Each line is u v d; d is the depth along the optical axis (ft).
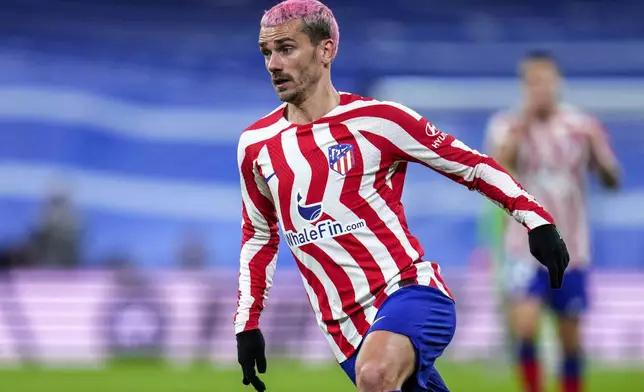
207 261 246.27
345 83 278.46
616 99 273.75
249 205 62.03
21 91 276.62
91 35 289.53
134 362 178.09
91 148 270.87
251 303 62.85
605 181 109.60
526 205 56.95
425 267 58.70
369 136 57.52
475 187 58.49
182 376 149.18
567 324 107.24
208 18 294.87
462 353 177.27
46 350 179.32
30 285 181.37
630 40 283.18
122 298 179.93
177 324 178.81
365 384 54.34
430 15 291.17
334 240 57.67
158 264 255.09
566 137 107.04
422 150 57.72
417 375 56.80
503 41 284.82
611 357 179.52
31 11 289.53
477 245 246.27
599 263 247.91
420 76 278.87
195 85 282.15
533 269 104.63
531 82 107.45
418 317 56.29
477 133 270.67
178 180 266.77
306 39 57.82
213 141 272.72
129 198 262.88
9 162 265.34
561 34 284.61
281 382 139.03
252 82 283.79
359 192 57.47
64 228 200.54
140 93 280.51
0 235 254.47
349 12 291.38
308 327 175.83
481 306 177.99
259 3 296.30
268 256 63.36
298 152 58.13
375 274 57.47
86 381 140.97
